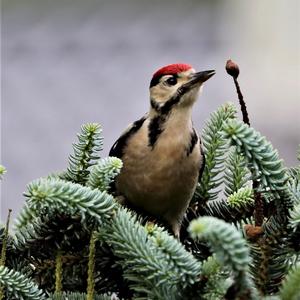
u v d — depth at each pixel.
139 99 23.66
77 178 6.64
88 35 26.50
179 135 8.69
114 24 26.98
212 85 23.28
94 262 6.00
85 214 5.73
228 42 25.72
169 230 8.62
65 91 24.05
